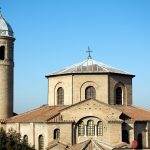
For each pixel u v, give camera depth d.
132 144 74.31
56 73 95.94
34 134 87.00
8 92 100.12
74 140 83.88
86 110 84.50
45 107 97.69
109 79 91.44
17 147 76.25
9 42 101.31
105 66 96.56
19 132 90.06
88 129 84.44
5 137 76.94
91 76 91.19
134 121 85.19
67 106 88.94
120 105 93.31
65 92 92.81
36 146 86.19
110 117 83.75
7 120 96.69
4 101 99.44
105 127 83.81
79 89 91.19
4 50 100.75
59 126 83.75
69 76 92.12
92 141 79.38
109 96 91.06
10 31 102.25
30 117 91.75
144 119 87.38
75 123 84.25
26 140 84.06
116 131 82.88
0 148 75.69
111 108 84.00
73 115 84.62
